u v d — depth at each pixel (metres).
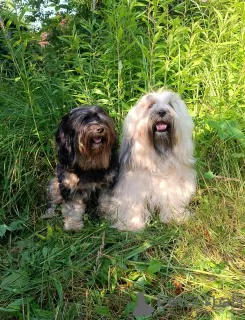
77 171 1.05
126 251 0.94
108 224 1.06
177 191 1.08
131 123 1.06
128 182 1.08
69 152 1.04
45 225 1.12
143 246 0.93
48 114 1.29
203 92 1.37
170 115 1.01
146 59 1.34
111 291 0.82
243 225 1.02
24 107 1.28
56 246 0.99
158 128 1.01
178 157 1.06
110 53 1.33
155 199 1.08
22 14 1.13
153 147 1.04
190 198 1.11
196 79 1.29
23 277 0.90
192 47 1.33
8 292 0.86
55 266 0.91
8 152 1.24
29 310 0.80
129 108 1.22
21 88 1.36
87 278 0.87
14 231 1.11
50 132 1.27
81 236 1.01
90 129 0.99
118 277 0.86
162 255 0.92
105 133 1.01
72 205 1.08
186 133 1.05
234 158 1.20
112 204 1.11
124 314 0.78
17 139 1.24
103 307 0.77
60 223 1.12
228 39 1.39
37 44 1.52
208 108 1.30
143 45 1.24
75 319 0.78
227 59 1.41
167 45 1.26
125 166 1.08
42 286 0.85
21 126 1.30
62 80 1.38
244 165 1.22
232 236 0.99
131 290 0.83
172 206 1.07
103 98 1.36
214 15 1.49
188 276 0.86
